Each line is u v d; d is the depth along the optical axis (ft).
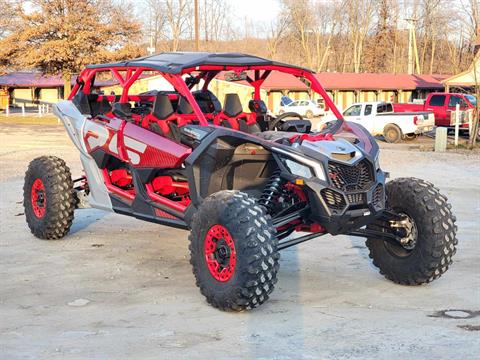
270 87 177.06
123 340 17.16
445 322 18.56
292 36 312.50
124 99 25.41
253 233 18.53
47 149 71.56
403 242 22.20
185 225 22.47
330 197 19.95
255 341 17.07
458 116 83.46
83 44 166.71
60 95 238.07
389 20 314.76
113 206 25.90
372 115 91.97
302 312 19.49
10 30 172.04
